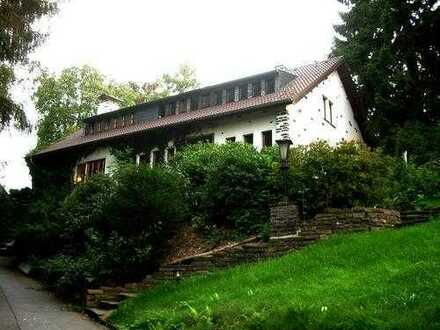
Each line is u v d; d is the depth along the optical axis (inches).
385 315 257.6
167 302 393.7
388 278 315.9
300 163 551.8
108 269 537.0
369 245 393.1
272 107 811.4
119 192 597.9
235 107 868.0
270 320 274.7
